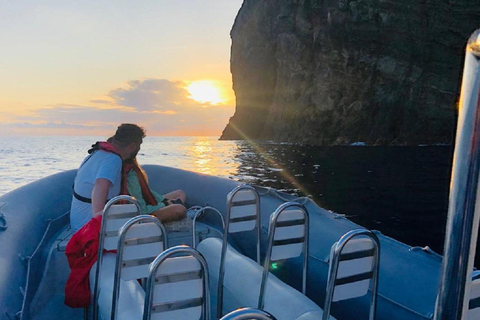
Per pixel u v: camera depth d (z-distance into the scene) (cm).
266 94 7850
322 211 309
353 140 5203
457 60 4731
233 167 2723
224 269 221
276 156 3694
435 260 219
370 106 5059
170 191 443
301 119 5812
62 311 255
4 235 266
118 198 204
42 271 281
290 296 184
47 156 4053
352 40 4972
